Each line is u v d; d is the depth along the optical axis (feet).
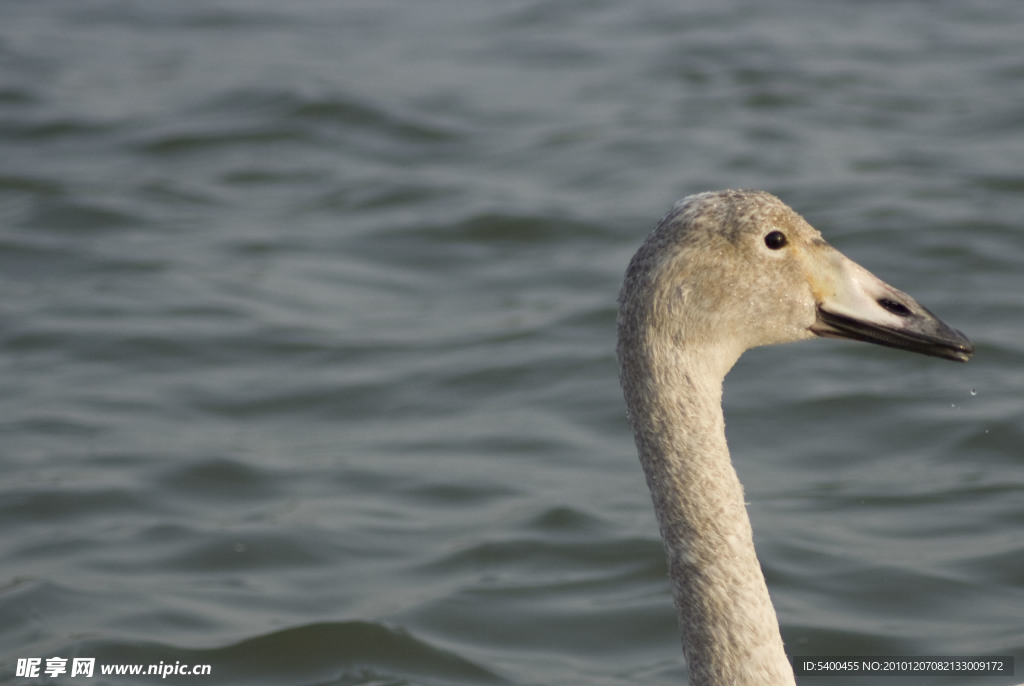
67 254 51.16
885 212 50.39
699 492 18.35
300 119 66.13
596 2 89.92
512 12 88.07
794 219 19.22
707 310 18.57
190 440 37.27
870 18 82.99
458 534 32.32
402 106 67.62
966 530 31.14
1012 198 51.88
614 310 44.70
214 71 74.90
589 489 34.30
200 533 32.45
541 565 30.86
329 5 92.07
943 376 39.37
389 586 30.22
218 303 46.47
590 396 39.22
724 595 18.20
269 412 39.19
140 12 91.15
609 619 28.73
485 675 26.99
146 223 54.44
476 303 46.73
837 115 63.26
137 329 44.29
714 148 59.26
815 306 19.22
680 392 18.44
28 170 60.23
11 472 35.14
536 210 53.42
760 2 88.58
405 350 42.78
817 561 30.12
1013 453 34.63
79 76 74.49
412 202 55.93
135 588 30.09
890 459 35.14
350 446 37.19
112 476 35.04
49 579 30.30
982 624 27.58
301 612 29.25
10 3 94.94
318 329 44.57
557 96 69.26
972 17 82.02
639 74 72.28
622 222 52.34
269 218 55.16
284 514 33.42
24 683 26.40
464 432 37.70
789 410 37.88
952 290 44.16
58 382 40.91
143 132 65.05
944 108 63.72
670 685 26.37
